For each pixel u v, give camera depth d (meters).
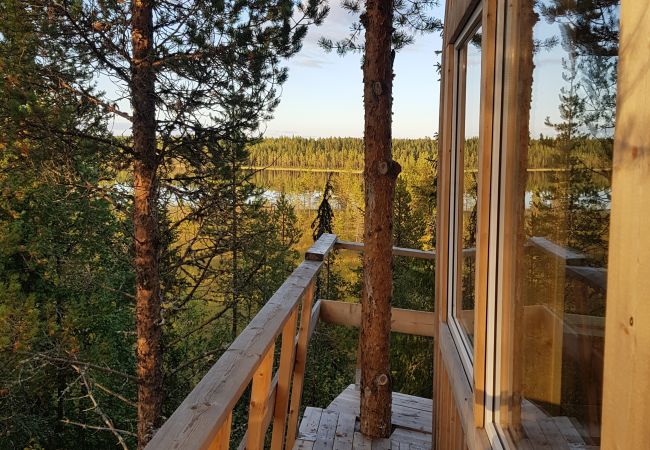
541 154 1.22
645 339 0.57
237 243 8.55
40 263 11.22
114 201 7.34
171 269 8.03
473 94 2.06
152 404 7.05
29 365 9.43
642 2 0.58
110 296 11.93
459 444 2.11
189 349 12.48
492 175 1.54
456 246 2.53
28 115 6.18
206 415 1.13
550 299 1.16
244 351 1.51
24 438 11.69
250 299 11.23
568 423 1.05
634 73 0.60
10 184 9.62
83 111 6.57
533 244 1.29
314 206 37.75
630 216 0.61
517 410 1.41
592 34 0.92
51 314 11.66
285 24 6.25
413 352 14.01
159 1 6.16
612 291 0.65
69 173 6.84
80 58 6.47
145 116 6.42
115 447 12.76
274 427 2.33
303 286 2.44
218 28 6.00
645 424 0.57
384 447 3.21
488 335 1.56
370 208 3.51
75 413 12.67
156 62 6.14
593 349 0.93
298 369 2.89
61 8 5.96
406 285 14.96
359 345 4.14
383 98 3.46
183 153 7.12
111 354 12.19
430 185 16.00
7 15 5.98
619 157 0.64
